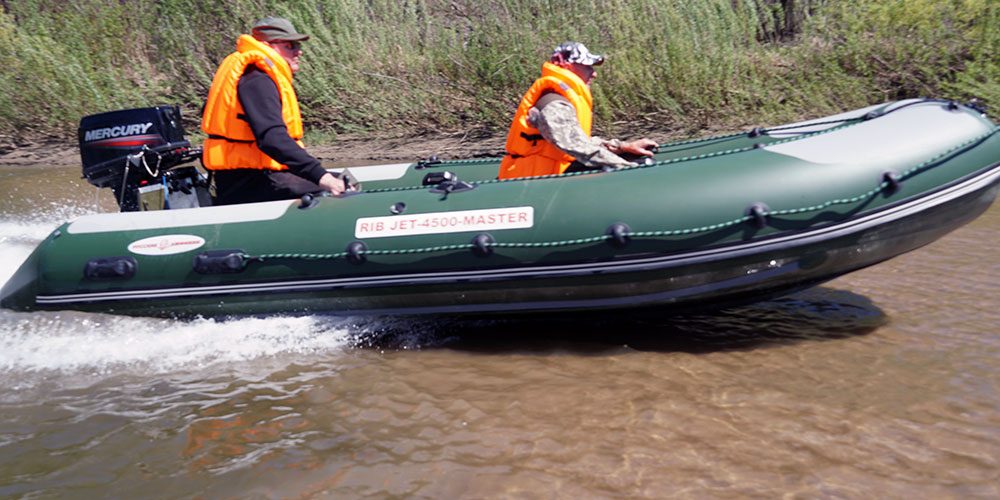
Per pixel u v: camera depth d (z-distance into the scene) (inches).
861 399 108.0
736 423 103.3
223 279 139.8
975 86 297.0
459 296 135.4
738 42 339.9
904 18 315.6
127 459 100.0
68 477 95.8
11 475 96.4
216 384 123.0
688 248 122.7
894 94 321.4
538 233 128.0
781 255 122.0
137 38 470.3
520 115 148.8
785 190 120.6
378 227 135.0
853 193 118.8
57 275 144.7
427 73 406.0
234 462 98.4
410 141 384.2
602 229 125.3
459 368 126.6
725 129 326.0
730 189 122.3
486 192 134.3
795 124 158.2
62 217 265.6
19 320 146.3
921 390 109.6
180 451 101.7
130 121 163.9
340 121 413.7
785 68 338.0
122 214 149.7
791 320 140.6
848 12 330.0
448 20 417.4
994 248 172.9
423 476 93.7
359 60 415.2
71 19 464.1
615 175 130.7
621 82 348.5
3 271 193.2
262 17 426.3
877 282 156.9
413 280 133.6
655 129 340.5
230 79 146.6
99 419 111.5
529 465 95.2
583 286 129.9
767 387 113.6
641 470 93.0
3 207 281.0
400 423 107.6
